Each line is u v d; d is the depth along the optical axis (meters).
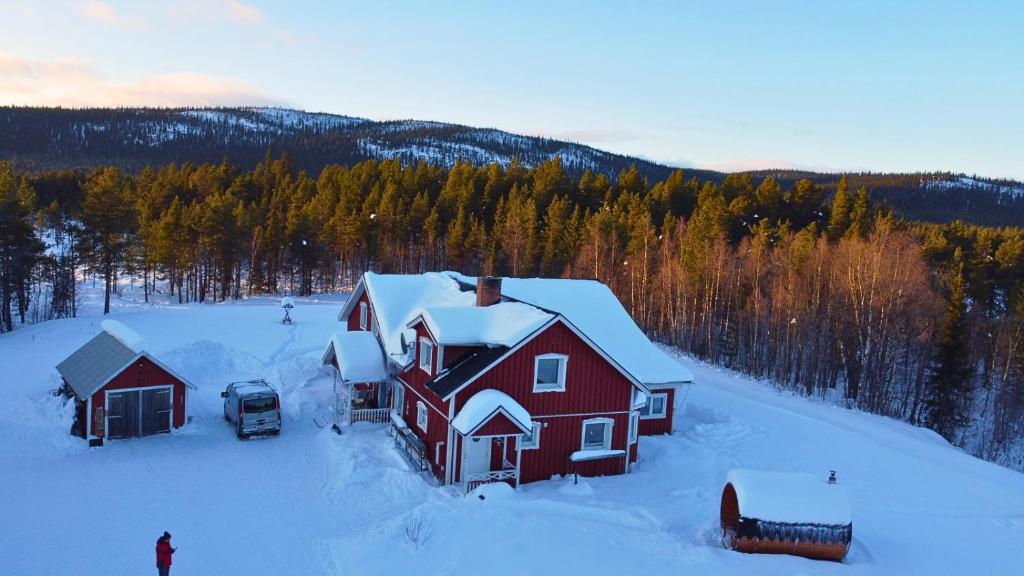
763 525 15.37
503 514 16.97
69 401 24.92
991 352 51.12
